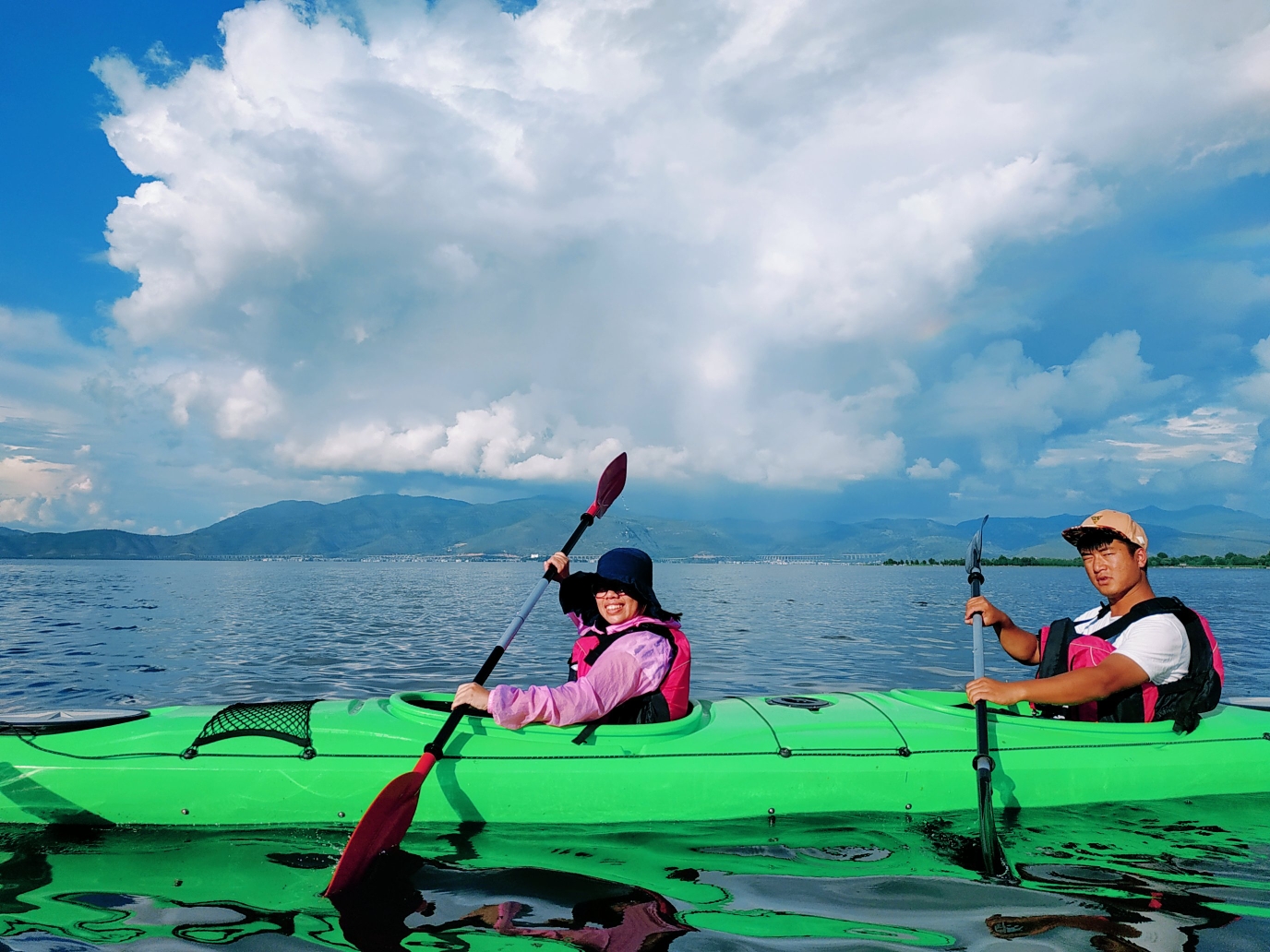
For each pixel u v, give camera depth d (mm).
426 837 3201
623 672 3525
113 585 41094
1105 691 3613
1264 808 3619
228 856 3000
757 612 23375
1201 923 2494
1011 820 3479
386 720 3566
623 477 5395
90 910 2529
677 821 3381
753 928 2443
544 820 3324
